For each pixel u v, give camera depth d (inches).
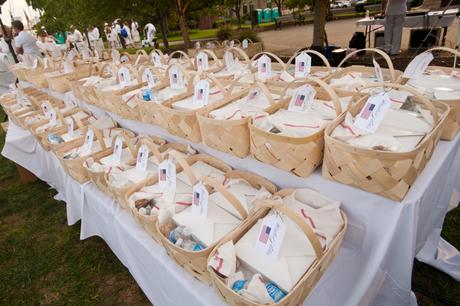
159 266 42.1
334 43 289.4
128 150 65.4
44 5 462.0
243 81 64.4
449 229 67.1
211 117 47.5
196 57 89.0
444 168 41.6
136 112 63.7
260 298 27.5
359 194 35.1
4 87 227.9
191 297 36.9
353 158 31.1
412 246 35.9
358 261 39.9
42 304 63.7
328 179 36.8
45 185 111.2
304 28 473.7
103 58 157.0
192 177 39.1
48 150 79.6
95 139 72.2
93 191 61.5
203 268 34.4
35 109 104.9
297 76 66.7
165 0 227.8
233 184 45.6
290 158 36.2
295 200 39.0
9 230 88.5
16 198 105.0
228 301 29.7
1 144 153.7
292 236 33.9
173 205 42.1
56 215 92.4
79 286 66.5
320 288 36.4
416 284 55.9
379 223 35.4
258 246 32.8
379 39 223.3
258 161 44.7
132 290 63.8
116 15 215.3
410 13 209.9
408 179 30.7
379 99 34.0
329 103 45.4
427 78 50.2
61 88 100.0
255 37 256.1
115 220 52.7
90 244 78.2
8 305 64.6
